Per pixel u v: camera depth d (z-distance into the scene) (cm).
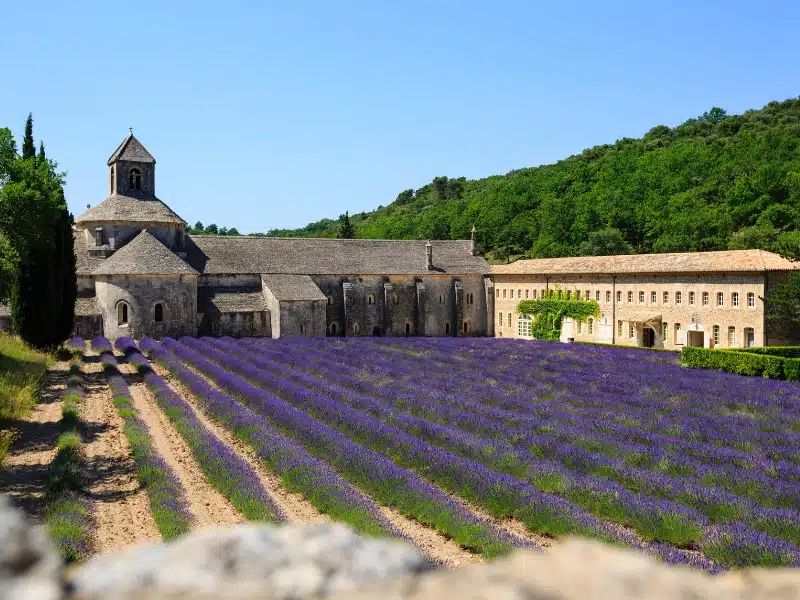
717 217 9031
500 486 1647
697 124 15775
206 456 2055
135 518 1564
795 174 8975
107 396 3356
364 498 1641
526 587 276
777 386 3441
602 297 6412
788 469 1809
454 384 3506
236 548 317
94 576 294
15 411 2733
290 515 1608
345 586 299
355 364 4406
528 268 7512
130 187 7181
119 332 6294
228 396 3234
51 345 4656
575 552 305
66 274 4959
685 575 297
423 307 7850
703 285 5372
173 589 285
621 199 10756
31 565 291
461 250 8444
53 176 3369
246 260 7300
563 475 1753
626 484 1748
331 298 7488
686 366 4338
